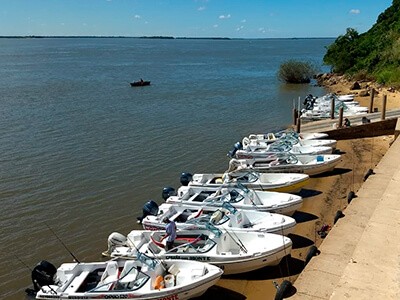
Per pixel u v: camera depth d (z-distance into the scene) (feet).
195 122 124.06
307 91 186.80
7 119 128.26
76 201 68.59
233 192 60.85
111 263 43.52
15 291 46.62
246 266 45.11
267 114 134.62
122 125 120.37
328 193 67.21
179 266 43.91
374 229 39.58
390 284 30.81
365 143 90.84
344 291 30.07
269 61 401.29
